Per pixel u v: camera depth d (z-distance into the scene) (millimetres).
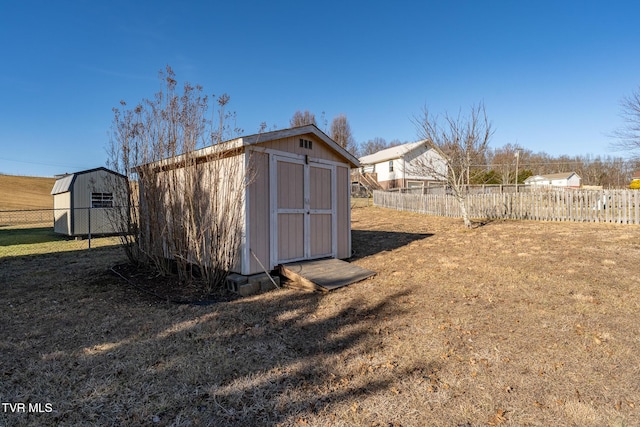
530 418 2182
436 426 2123
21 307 4445
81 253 8930
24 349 3201
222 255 5355
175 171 5547
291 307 4422
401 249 8227
